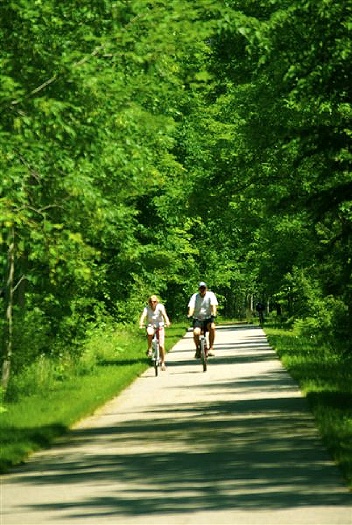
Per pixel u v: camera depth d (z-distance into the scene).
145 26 51.06
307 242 123.62
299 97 54.03
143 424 53.06
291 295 154.62
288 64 54.91
